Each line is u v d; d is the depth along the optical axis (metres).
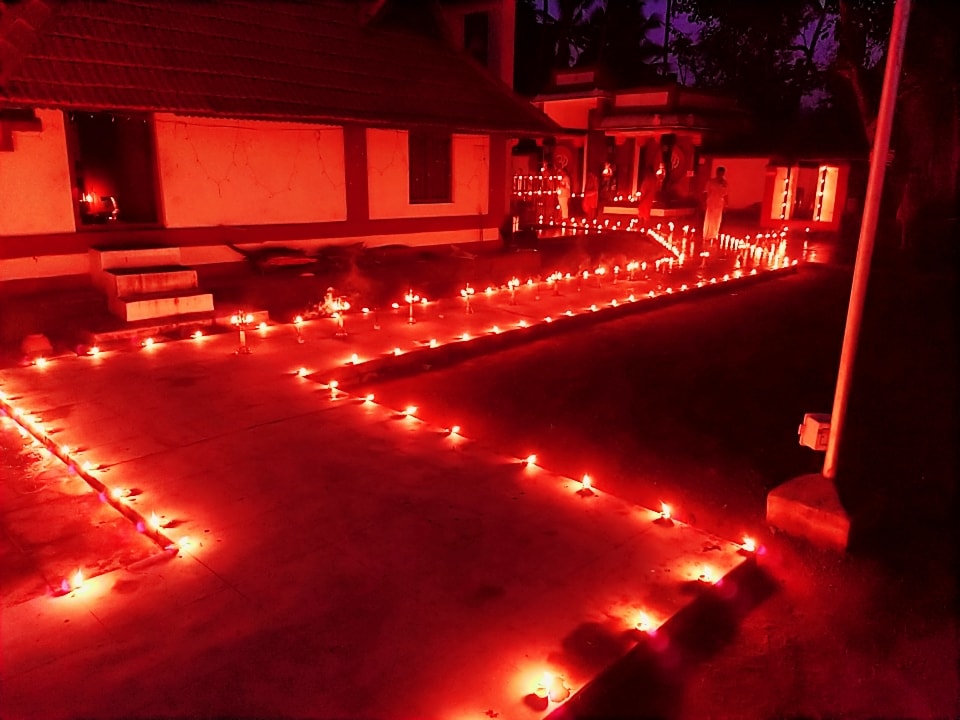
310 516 4.71
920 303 13.60
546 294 13.12
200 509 4.79
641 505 5.14
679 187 27.83
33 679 3.20
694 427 7.10
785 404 7.87
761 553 4.50
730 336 10.91
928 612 4.10
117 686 3.16
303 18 12.47
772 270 16.67
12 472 5.31
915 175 20.56
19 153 8.93
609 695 3.39
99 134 11.82
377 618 3.67
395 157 13.32
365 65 12.60
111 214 11.40
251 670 3.28
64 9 9.26
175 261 9.99
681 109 27.08
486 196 15.23
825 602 4.19
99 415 6.49
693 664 3.67
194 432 6.13
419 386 8.21
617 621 3.70
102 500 4.88
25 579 3.97
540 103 30.23
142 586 3.92
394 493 5.07
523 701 3.13
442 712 3.05
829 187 24.64
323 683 3.21
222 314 9.94
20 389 7.18
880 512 4.91
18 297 9.02
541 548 4.38
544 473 5.46
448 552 4.30
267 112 10.02
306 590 3.89
